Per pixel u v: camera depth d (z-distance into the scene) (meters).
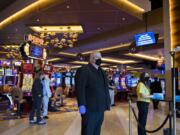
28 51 10.82
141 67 30.58
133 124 8.00
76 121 8.61
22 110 10.88
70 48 19.53
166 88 9.38
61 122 8.36
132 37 14.76
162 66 20.55
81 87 3.82
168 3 9.74
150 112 11.55
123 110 12.52
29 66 11.32
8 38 16.31
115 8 10.28
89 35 16.28
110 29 14.32
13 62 14.48
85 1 9.48
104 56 22.62
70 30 13.74
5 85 13.11
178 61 8.78
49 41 16.81
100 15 11.30
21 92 10.02
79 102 3.79
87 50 20.73
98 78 3.96
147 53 21.36
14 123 8.07
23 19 11.69
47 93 9.11
